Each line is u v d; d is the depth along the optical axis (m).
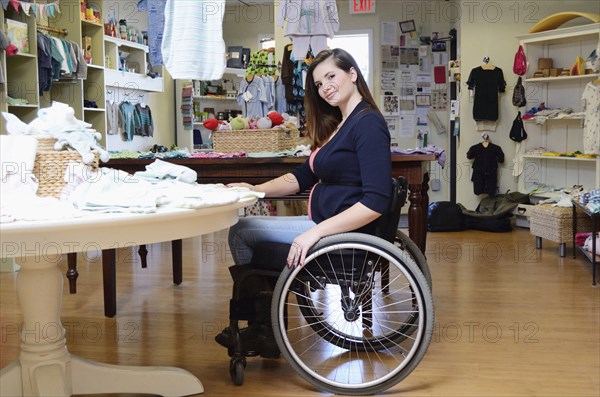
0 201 1.77
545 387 2.37
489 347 2.85
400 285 4.02
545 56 6.92
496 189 7.24
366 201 2.31
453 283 4.18
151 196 1.91
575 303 3.64
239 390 2.38
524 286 4.09
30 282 2.12
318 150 2.56
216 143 3.89
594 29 6.22
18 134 2.09
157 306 3.62
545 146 7.01
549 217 5.28
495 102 7.09
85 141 2.07
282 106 6.33
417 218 3.29
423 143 8.45
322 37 4.79
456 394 2.32
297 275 2.38
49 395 2.12
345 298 2.38
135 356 2.76
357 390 2.32
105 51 6.41
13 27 4.57
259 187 2.74
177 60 3.96
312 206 2.55
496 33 7.18
